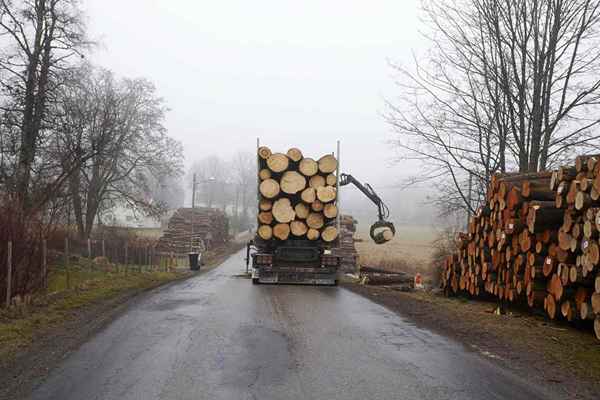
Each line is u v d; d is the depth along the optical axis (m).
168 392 5.73
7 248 11.23
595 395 5.82
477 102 15.70
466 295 14.33
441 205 17.81
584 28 13.69
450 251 19.66
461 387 6.00
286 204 18.09
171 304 12.45
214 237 63.03
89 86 36.09
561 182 9.35
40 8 23.47
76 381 6.11
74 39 24.39
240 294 14.62
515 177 11.73
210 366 6.77
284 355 7.37
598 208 8.20
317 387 5.95
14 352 7.48
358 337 8.70
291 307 12.02
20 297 11.18
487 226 12.46
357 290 16.36
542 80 14.38
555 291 9.53
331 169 18.09
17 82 22.34
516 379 6.36
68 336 8.62
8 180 18.50
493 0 14.57
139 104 41.88
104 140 25.38
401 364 6.98
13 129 21.91
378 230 20.47
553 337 8.74
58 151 23.31
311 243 18.38
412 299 14.07
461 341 8.49
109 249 30.23
